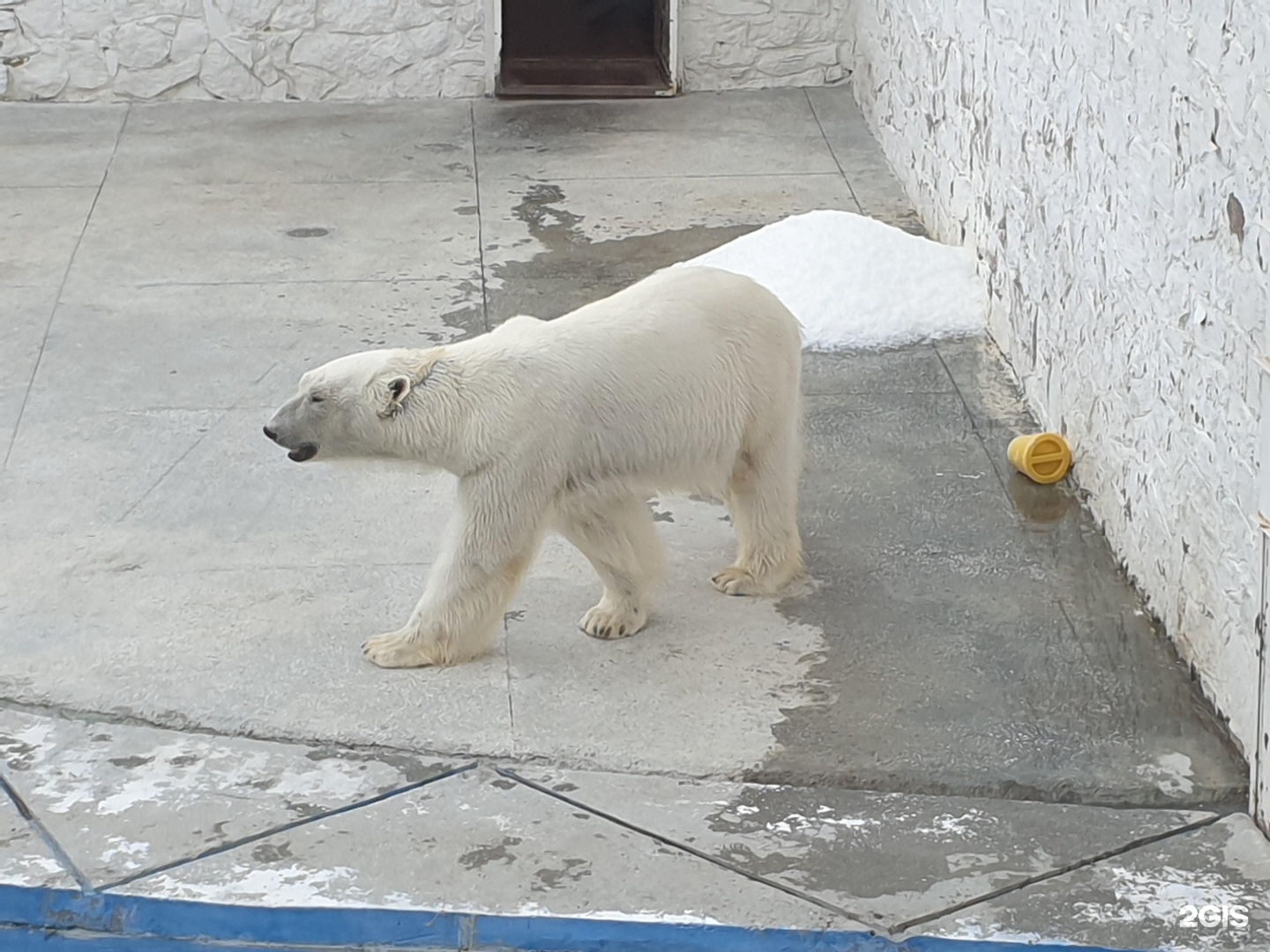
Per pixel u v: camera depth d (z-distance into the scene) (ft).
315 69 32.99
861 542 16.06
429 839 11.51
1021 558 15.72
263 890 10.95
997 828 11.67
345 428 13.16
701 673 13.65
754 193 27.35
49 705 13.11
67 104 32.73
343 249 24.62
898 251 22.15
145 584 15.06
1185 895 10.91
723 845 11.46
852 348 20.95
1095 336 16.28
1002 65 20.13
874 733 12.76
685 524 16.46
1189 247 13.33
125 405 19.01
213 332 21.29
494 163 29.07
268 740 12.71
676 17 32.89
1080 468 17.03
